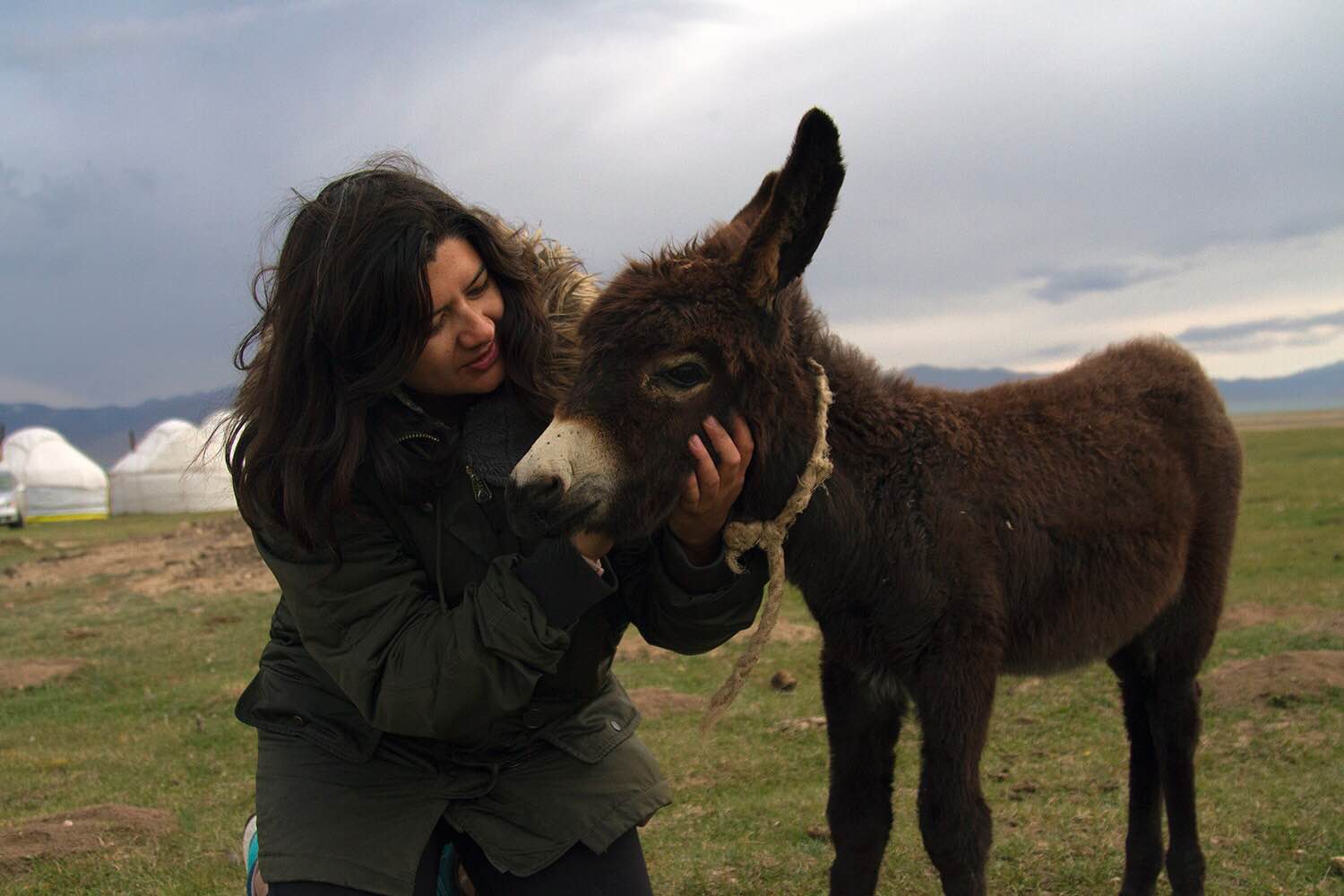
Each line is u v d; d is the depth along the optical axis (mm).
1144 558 3500
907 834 4504
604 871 2639
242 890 4207
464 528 2549
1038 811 4609
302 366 2426
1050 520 3221
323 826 2441
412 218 2355
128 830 4859
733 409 2631
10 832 4805
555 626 2383
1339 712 5504
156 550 18703
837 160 2461
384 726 2412
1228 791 4672
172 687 8367
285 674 2625
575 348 2797
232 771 6160
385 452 2453
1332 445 32750
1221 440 3939
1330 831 4168
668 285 2590
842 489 2963
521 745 2645
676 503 2576
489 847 2566
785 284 2615
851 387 3096
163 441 39062
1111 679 6602
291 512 2367
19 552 21312
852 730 3229
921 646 3012
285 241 2514
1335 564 10469
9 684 8586
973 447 3191
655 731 6242
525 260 2738
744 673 2838
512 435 2635
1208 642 3863
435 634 2391
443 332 2451
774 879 4117
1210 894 3762
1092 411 3574
